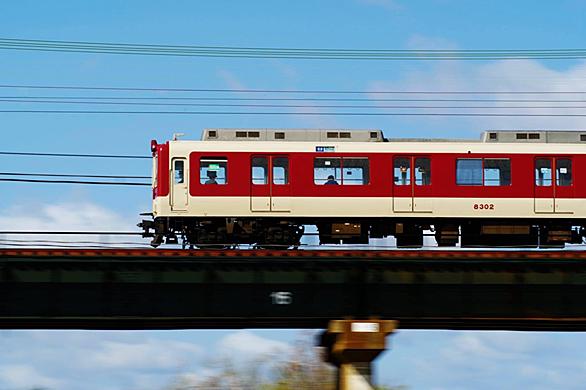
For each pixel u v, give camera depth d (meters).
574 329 56.84
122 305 50.47
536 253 51.97
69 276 50.03
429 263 51.75
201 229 59.88
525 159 60.25
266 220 60.00
